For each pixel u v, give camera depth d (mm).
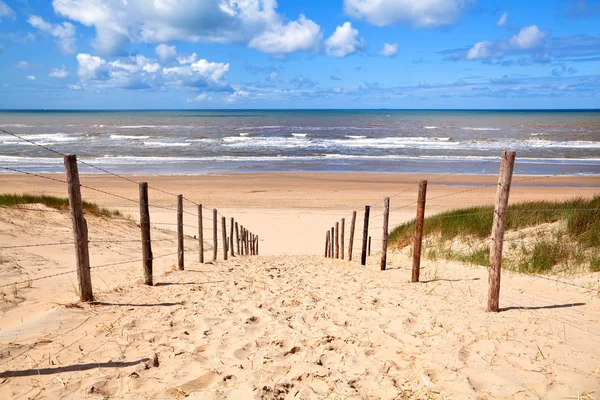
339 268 9945
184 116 156375
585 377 3234
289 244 17109
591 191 25625
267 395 3143
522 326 4465
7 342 3936
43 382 3273
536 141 55812
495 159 40250
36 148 46406
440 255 9648
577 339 4051
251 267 10000
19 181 27562
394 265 9547
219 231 18391
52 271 7328
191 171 33719
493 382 3254
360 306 5629
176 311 5262
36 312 5062
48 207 12906
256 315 5227
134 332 4383
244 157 41875
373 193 26094
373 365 3660
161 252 11617
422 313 5113
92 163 36906
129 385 3279
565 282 6227
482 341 4066
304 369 3578
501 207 4914
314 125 93938
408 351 3943
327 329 4660
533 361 3566
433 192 26094
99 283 6918
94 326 4512
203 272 8508
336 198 24750
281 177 31469
